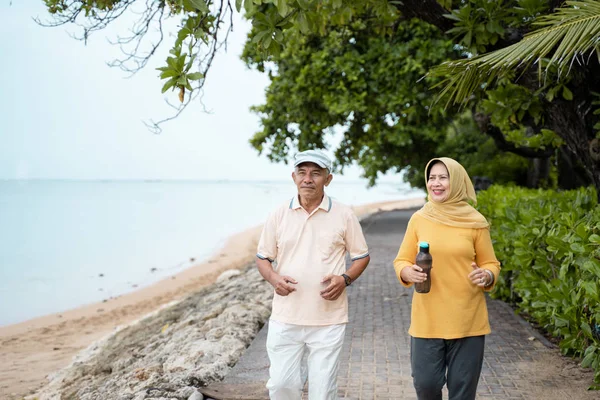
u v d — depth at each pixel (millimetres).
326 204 3756
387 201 83812
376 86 16281
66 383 8086
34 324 13391
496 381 5129
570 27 4180
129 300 16234
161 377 5836
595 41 4301
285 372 3750
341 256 3775
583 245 5117
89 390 6809
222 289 11703
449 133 30141
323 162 3664
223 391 4891
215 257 26219
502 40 6629
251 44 17969
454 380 3604
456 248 3582
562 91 6539
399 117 18344
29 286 18844
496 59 4496
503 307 7977
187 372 5781
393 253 14570
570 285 5543
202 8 4535
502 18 6328
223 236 36406
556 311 5707
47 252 28141
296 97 18453
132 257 26484
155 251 28859
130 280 20000
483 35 6359
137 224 45219
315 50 17547
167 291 17438
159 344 7980
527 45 4367
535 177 18875
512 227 7812
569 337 5523
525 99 7059
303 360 3881
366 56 16266
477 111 11641
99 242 32719
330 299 3660
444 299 3584
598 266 4652
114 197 98875
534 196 9250
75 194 109312
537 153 12641
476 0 6379
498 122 8023
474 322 3586
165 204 78188
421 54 15109
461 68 5152
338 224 3740
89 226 42812
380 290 9711
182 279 19828
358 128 21969
